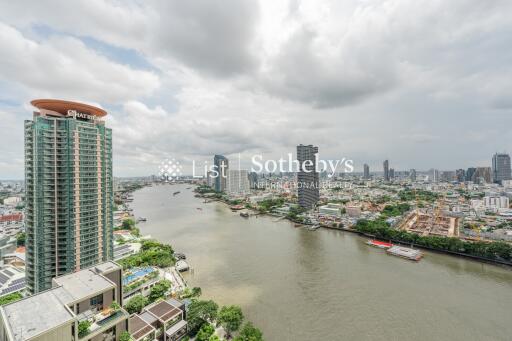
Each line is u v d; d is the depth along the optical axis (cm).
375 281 12862
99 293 6950
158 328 8562
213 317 8981
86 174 11819
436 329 9038
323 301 10931
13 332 5031
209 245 19762
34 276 10775
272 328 9162
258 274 13850
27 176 11038
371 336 8700
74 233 11256
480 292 11669
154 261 15062
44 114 11350
